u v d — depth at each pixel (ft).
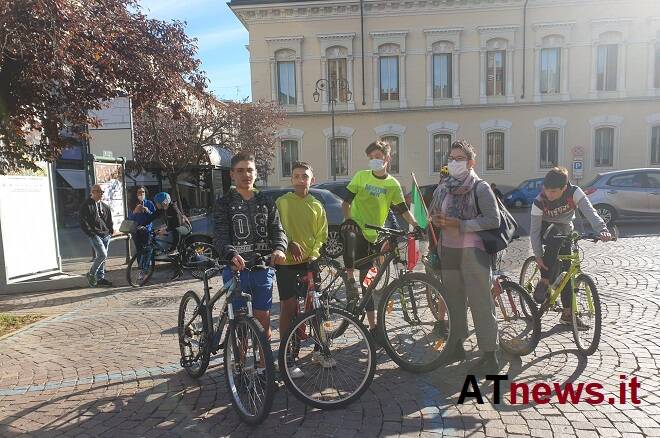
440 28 88.53
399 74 90.43
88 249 50.42
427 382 13.66
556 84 89.10
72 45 18.63
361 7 88.17
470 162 13.52
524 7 87.20
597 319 14.47
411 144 91.50
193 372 14.38
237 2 89.61
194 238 30.22
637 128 88.38
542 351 15.33
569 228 16.44
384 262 15.62
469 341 16.58
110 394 13.69
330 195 37.55
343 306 15.06
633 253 30.68
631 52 87.15
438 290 14.26
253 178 13.28
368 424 11.54
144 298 25.38
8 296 27.27
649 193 43.47
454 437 10.85
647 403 11.89
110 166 34.47
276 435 11.21
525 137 89.97
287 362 12.54
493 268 15.14
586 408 11.80
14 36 16.63
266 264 13.26
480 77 89.40
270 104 81.82
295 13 89.86
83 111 22.13
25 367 16.05
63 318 21.98
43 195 29.91
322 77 91.04
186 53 28.12
